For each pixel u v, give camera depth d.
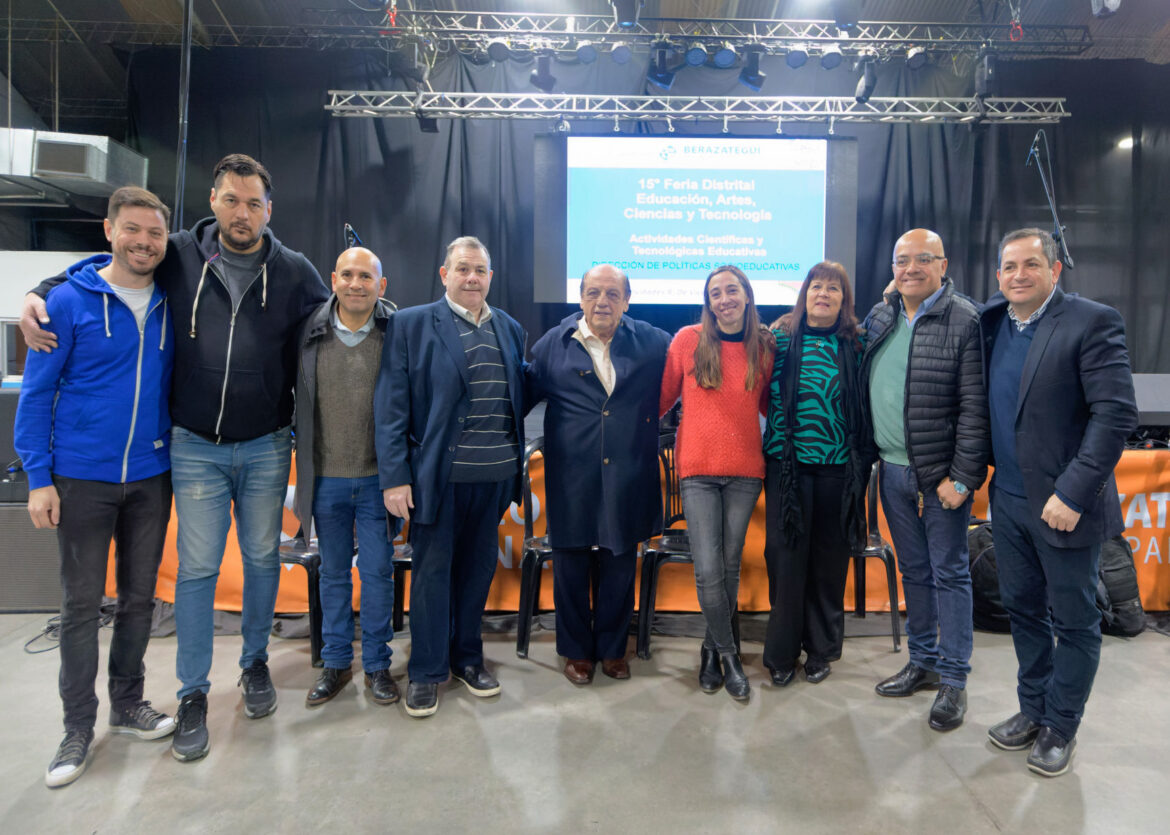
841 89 5.46
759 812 1.38
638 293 5.20
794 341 1.92
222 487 1.70
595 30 5.26
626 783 1.47
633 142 5.14
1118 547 2.40
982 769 1.53
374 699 1.86
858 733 1.69
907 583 1.92
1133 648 2.25
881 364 1.89
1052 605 1.53
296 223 5.43
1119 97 5.41
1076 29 5.24
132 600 1.64
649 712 1.80
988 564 2.37
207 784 1.46
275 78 5.35
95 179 4.79
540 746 1.62
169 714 1.76
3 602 2.46
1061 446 1.48
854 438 1.89
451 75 5.44
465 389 1.79
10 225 5.84
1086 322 1.46
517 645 2.19
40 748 1.61
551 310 5.52
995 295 1.67
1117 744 1.65
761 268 5.18
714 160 5.15
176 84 5.33
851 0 4.69
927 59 5.09
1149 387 3.01
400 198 5.46
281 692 1.91
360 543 1.89
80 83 5.96
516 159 5.49
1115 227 5.50
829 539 1.95
